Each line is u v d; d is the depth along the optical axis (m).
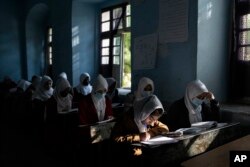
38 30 7.85
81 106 3.09
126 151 1.96
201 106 2.68
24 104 4.87
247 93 3.09
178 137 1.99
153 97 2.09
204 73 3.12
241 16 3.12
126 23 4.91
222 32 3.21
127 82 5.20
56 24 6.18
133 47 3.99
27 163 3.22
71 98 3.95
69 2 5.49
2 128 5.01
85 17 5.60
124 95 4.35
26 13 7.54
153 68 3.65
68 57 5.64
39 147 3.83
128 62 5.21
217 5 3.14
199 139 2.04
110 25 5.32
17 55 7.88
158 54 3.58
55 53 6.32
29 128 4.62
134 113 2.12
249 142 2.00
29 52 7.74
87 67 5.75
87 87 5.13
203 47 3.08
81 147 2.90
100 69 5.68
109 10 5.34
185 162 1.61
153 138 2.02
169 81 3.44
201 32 3.05
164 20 3.44
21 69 7.94
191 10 3.08
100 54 5.67
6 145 3.95
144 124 2.11
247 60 3.08
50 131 3.33
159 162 1.80
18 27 7.87
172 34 3.33
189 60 3.15
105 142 2.62
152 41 3.64
